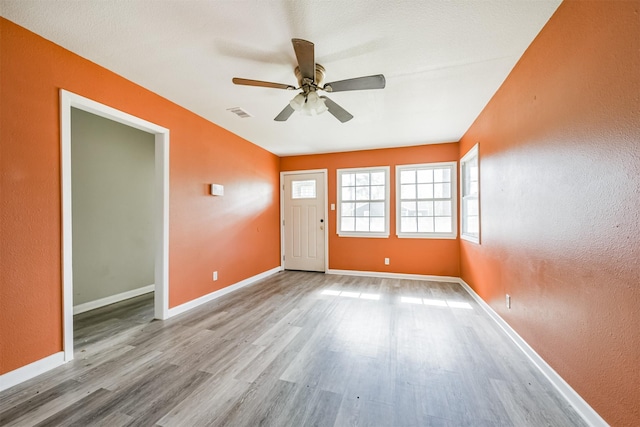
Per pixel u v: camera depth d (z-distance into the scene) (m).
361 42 1.92
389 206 4.77
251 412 1.49
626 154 1.16
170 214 2.90
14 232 1.72
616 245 1.22
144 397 1.61
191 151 3.17
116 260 3.63
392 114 3.24
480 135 3.17
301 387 1.71
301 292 3.85
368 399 1.59
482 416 1.45
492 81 2.47
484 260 3.09
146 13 1.64
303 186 5.37
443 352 2.14
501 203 2.54
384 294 3.73
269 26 1.76
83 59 2.09
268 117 3.36
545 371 1.81
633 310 1.14
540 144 1.84
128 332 2.53
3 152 1.67
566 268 1.58
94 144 3.41
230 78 2.42
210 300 3.47
